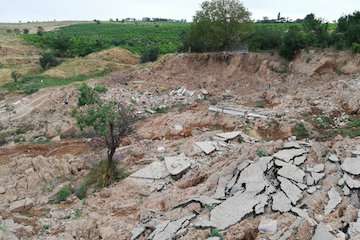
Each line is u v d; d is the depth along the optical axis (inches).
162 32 3462.1
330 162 649.0
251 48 1518.2
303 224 521.3
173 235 554.6
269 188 604.1
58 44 2498.8
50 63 2224.4
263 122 967.0
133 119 1026.1
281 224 530.9
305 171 634.8
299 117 991.6
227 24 1550.2
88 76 1950.1
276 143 717.3
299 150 677.9
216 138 880.3
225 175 668.1
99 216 659.4
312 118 978.7
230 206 582.6
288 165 641.6
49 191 794.8
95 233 617.3
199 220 574.6
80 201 732.0
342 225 529.0
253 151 701.3
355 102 1008.2
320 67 1268.5
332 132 896.9
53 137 1165.1
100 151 935.7
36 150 1045.2
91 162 874.1
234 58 1477.6
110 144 828.0
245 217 561.3
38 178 831.1
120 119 823.7
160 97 1360.7
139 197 711.1
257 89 1328.7
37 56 2564.0
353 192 586.9
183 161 786.8
